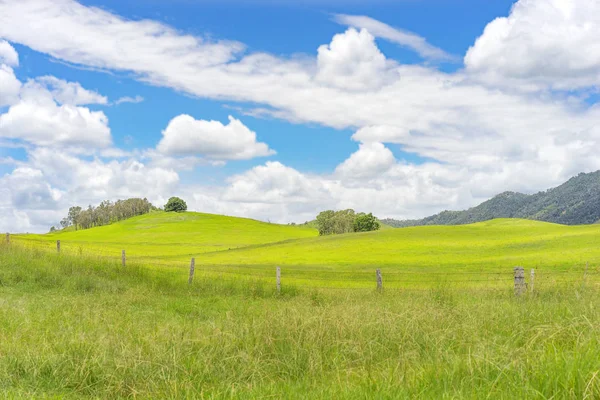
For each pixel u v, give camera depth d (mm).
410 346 7930
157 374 7020
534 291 16750
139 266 25703
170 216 185750
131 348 8148
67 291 19469
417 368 6320
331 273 40438
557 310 9656
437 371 5934
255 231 155000
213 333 8969
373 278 35688
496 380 5113
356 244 80500
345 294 19609
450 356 6648
